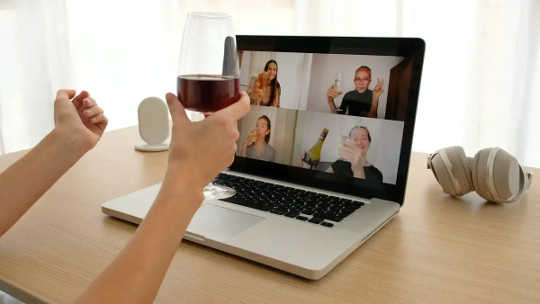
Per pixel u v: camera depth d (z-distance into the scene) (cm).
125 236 77
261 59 104
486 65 221
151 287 47
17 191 74
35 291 61
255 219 79
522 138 218
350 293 60
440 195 99
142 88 328
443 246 74
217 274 65
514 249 73
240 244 69
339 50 95
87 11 321
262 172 104
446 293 60
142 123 134
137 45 322
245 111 57
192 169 53
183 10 301
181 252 71
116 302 45
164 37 315
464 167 93
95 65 329
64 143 77
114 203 85
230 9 287
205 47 62
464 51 228
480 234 79
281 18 274
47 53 309
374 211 83
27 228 80
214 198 90
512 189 88
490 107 223
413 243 75
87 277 64
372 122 92
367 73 92
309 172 98
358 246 73
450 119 235
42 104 312
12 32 299
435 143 240
